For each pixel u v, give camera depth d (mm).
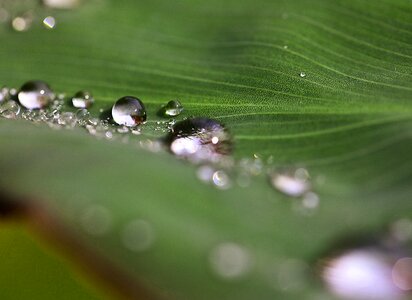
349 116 143
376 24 158
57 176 135
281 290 127
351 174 136
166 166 138
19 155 138
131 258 128
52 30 163
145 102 151
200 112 147
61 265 146
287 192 135
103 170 136
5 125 144
